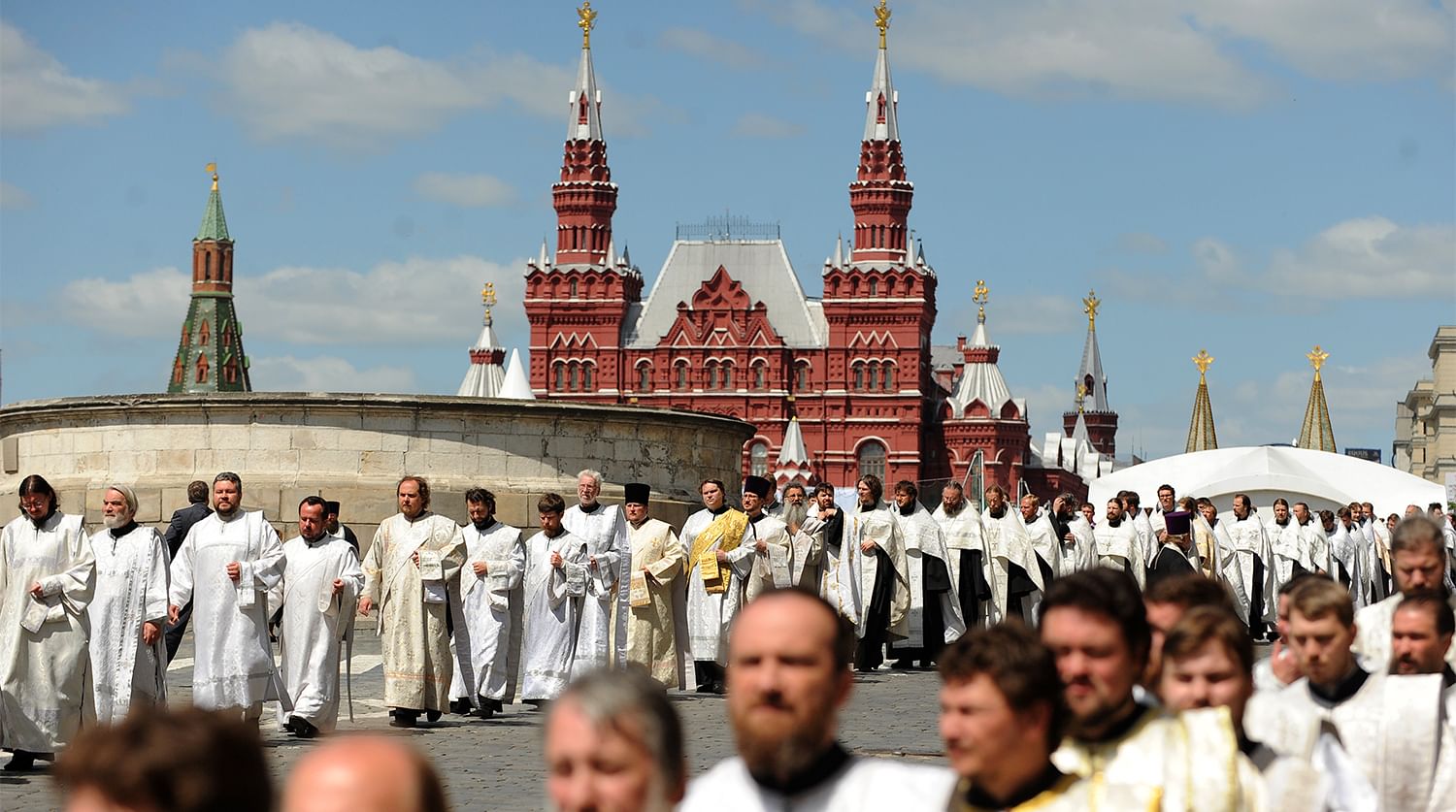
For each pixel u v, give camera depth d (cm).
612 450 6056
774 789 947
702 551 4003
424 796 686
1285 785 1123
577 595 3547
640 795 795
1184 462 9769
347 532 3494
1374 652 1683
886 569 4597
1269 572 6391
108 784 627
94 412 5784
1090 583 1065
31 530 2781
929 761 2720
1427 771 1366
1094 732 1063
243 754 644
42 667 2755
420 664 3309
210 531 3095
